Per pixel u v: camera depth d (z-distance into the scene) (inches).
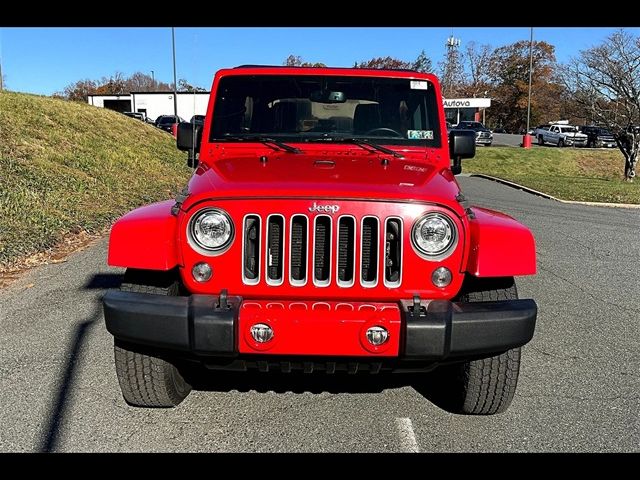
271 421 143.9
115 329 123.3
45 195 410.3
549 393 160.2
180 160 737.6
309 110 171.8
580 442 135.8
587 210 543.5
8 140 532.7
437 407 152.0
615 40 877.8
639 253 349.7
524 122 3061.0
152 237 126.2
